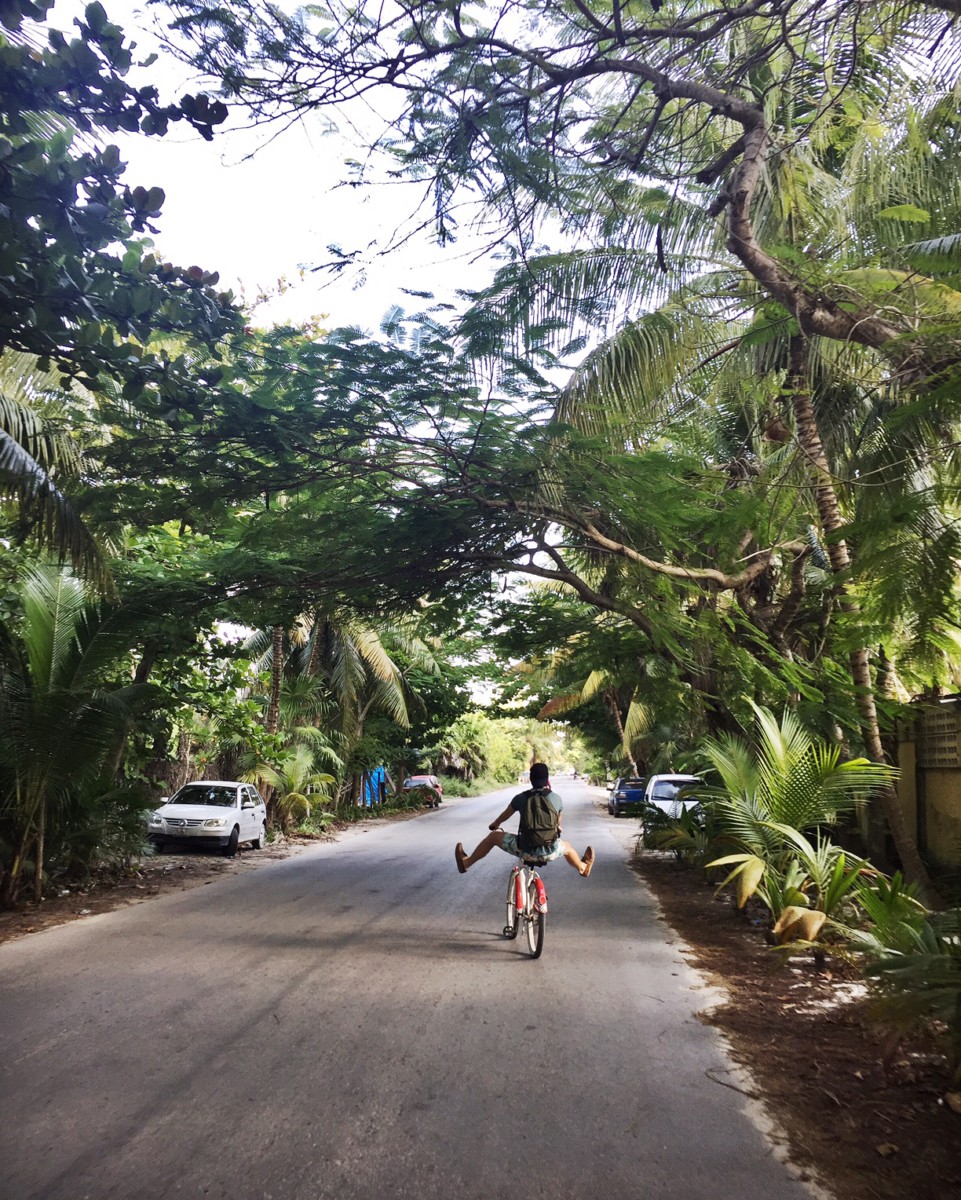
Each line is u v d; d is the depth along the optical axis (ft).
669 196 26.55
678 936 31.24
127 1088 16.08
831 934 27.66
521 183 20.24
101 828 40.91
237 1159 13.28
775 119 24.80
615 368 30.94
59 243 16.62
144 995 22.52
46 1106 15.24
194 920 33.55
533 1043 18.94
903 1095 15.92
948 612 14.93
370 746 95.96
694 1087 16.43
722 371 32.71
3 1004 21.67
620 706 114.93
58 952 27.73
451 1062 17.65
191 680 57.11
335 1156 13.42
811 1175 12.95
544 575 39.68
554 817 29.37
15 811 36.63
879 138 24.95
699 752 50.24
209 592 39.96
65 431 32.65
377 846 65.67
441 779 177.88
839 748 33.19
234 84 16.34
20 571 40.96
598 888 43.68
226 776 83.82
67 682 36.22
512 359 26.84
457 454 30.50
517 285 26.25
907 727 42.06
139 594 38.68
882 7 19.98
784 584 47.67
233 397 26.76
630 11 21.35
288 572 39.17
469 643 92.89
